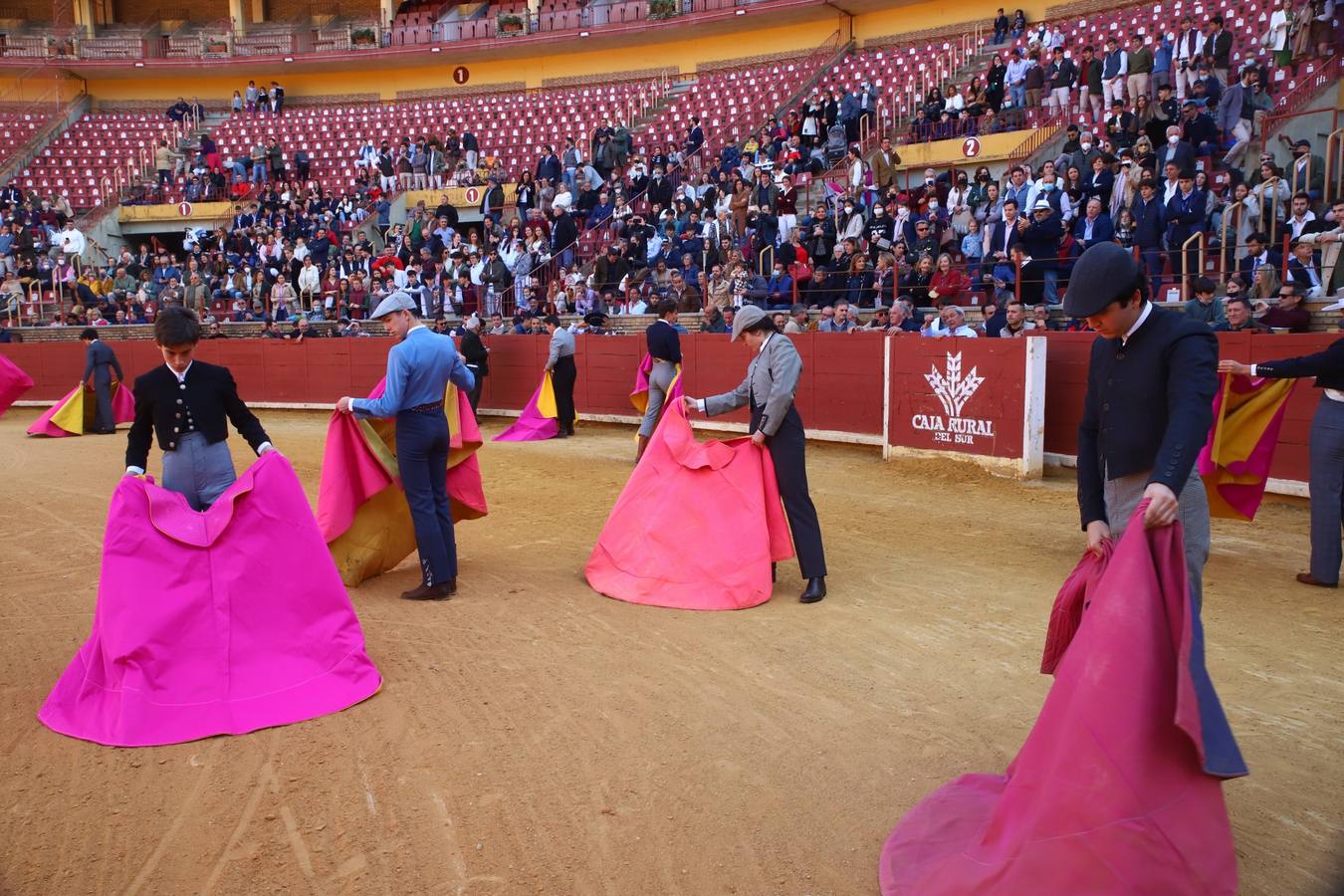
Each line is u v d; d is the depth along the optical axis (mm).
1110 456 3207
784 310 14688
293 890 2984
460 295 20109
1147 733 2576
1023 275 13328
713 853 3174
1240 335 8812
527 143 29297
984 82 21344
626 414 15219
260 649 4359
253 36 34188
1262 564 6680
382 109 32750
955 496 9180
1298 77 17016
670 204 20703
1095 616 2695
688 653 4996
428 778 3678
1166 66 17875
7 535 7773
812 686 4543
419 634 5309
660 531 6133
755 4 27750
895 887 2896
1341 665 4773
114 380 15547
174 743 3975
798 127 22594
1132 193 13469
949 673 4699
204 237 26828
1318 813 3385
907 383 10938
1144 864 2514
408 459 5883
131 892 2977
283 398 19344
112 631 4180
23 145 31094
